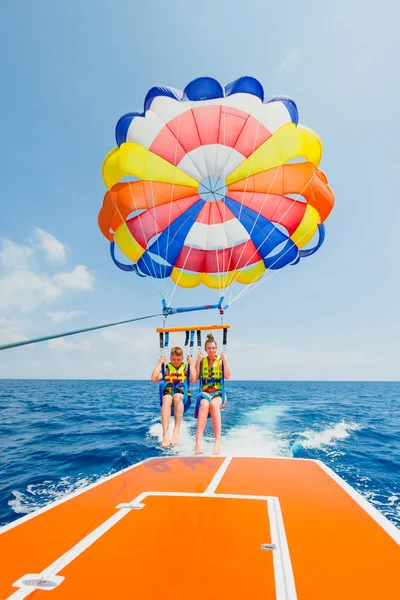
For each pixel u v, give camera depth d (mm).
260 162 7742
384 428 12836
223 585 2146
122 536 2857
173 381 5223
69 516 3289
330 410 18234
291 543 2736
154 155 7484
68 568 2359
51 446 9688
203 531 2943
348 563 2443
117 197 7652
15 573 2305
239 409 17234
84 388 48812
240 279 9078
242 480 4402
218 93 6656
